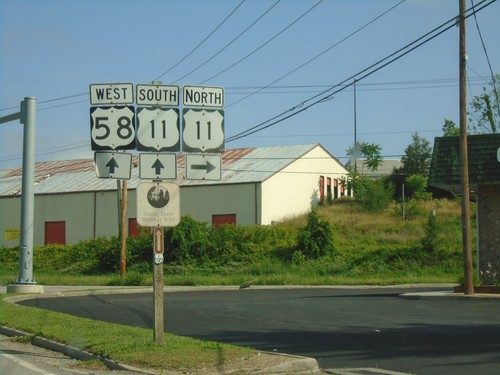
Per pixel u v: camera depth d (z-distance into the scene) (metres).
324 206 56.88
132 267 43.81
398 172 87.25
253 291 29.75
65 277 40.78
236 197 51.47
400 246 41.84
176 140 11.85
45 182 62.78
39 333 14.09
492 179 23.06
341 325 15.68
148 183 11.55
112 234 55.31
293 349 12.35
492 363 10.63
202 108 12.02
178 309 20.19
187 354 10.89
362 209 55.34
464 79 22.70
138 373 10.27
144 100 11.82
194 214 52.88
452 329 14.57
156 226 11.59
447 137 24.52
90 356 11.62
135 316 18.36
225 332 14.77
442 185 24.41
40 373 10.44
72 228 57.47
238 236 45.84
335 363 11.01
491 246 23.80
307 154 55.97
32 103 26.25
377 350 12.09
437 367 10.45
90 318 17.91
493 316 16.94
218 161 12.02
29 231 26.61
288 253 43.47
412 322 15.96
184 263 43.72
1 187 64.50
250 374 10.02
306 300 23.19
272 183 51.91
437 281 33.22
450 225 46.91
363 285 32.84
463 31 22.59
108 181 58.59
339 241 45.06
